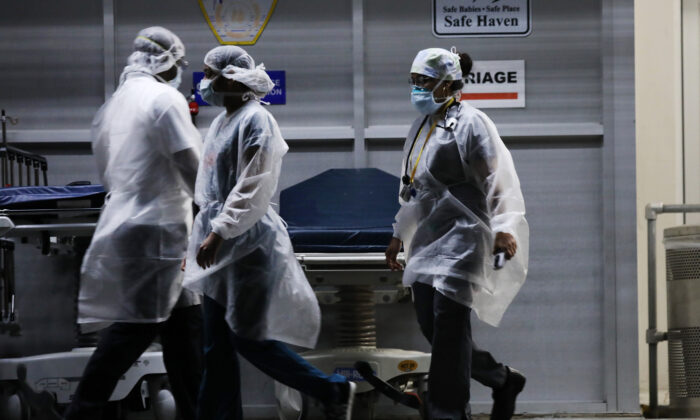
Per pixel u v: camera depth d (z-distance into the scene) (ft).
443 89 29.45
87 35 38.60
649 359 37.45
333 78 38.47
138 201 27.99
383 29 38.42
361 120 38.09
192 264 27.37
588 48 38.34
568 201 38.40
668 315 37.65
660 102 41.60
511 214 28.14
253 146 26.63
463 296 28.48
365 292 35.58
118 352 27.89
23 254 38.73
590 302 38.29
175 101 28.09
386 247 32.53
